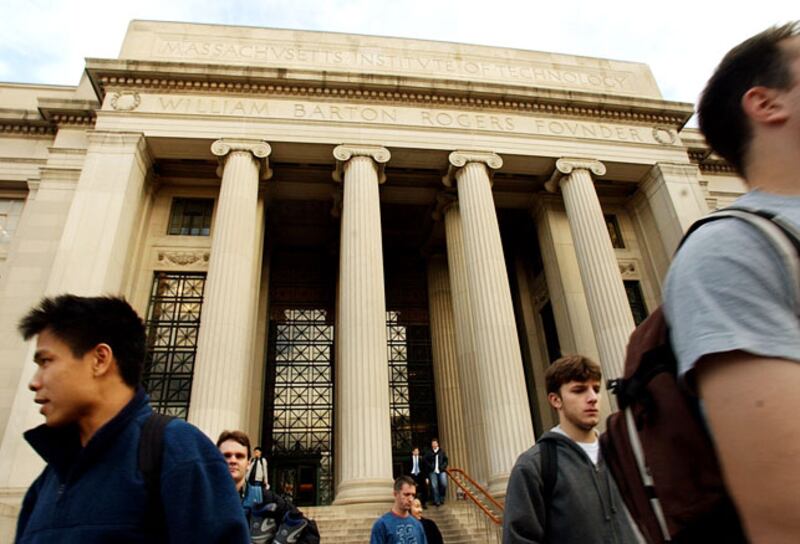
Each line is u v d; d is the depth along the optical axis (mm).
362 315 19625
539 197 27594
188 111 23375
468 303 23797
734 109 1745
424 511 18141
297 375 28125
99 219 20344
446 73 27094
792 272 1302
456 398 27188
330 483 25828
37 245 21641
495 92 25469
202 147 23359
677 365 1504
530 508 3893
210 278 19766
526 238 30688
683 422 1525
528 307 29422
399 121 24625
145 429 2537
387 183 26406
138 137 22266
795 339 1234
